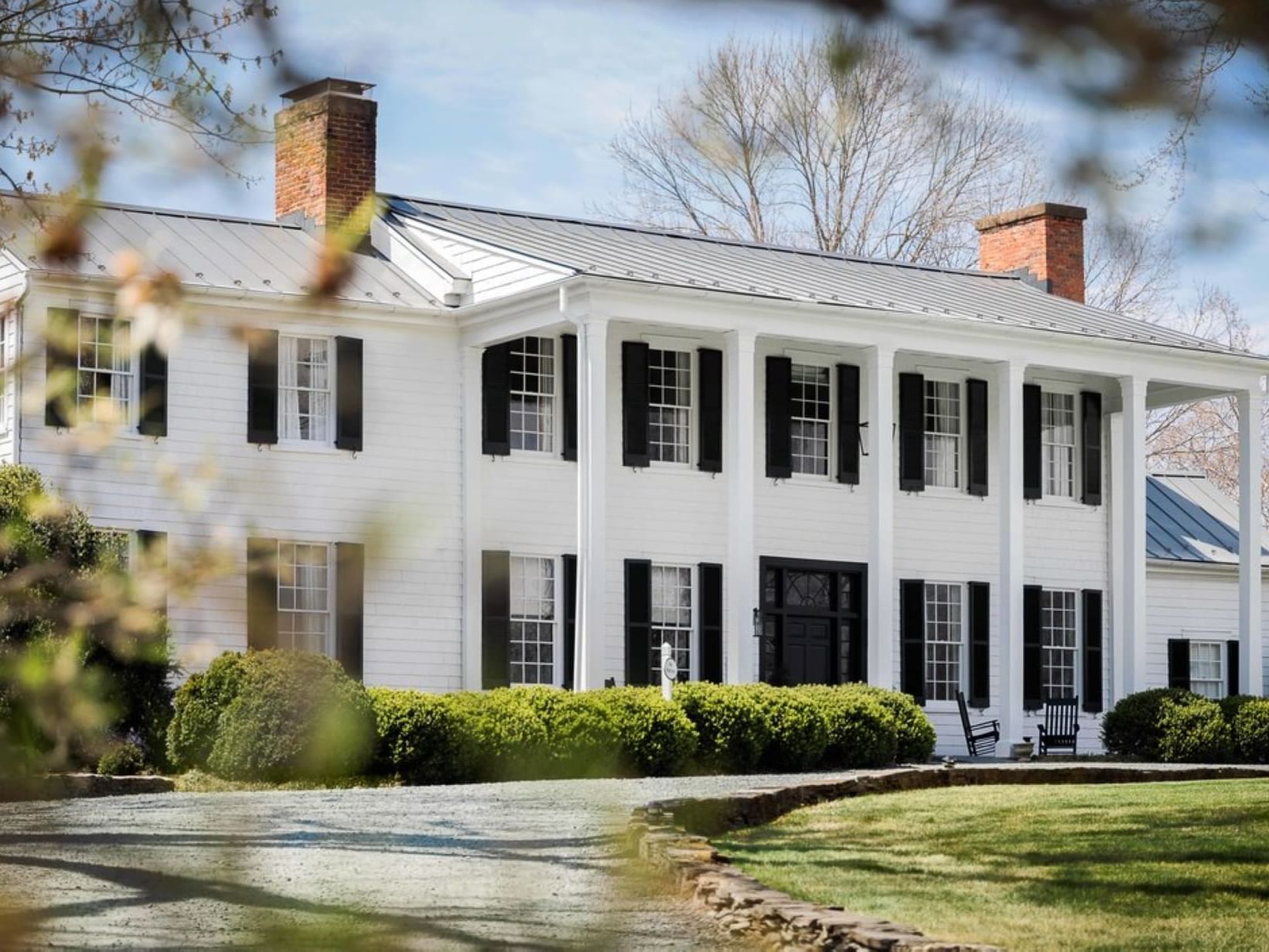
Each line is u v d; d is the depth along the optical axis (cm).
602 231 3334
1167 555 3694
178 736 2141
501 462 2858
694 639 2975
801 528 3098
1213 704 3028
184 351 2578
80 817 1598
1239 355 3334
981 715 3269
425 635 2767
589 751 2308
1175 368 3291
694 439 3009
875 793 1961
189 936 934
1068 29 226
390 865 1259
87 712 328
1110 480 3488
